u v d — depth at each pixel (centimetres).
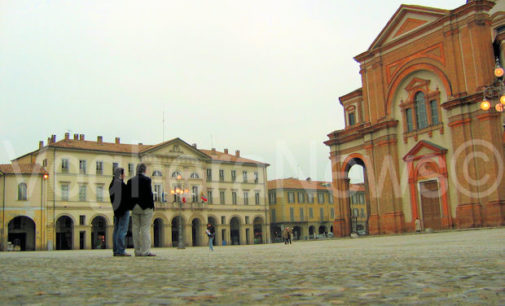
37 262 1117
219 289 490
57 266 923
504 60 3966
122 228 1405
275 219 8756
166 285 535
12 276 678
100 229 6750
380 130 4725
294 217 8738
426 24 4341
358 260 957
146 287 516
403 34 4625
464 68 4028
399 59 4619
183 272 723
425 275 588
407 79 4578
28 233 6144
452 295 414
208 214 7425
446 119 4191
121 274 698
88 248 6338
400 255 1114
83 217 6369
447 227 4075
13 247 5816
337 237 5206
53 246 6066
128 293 466
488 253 1034
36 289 507
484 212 3806
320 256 1223
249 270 745
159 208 6862
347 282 533
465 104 3969
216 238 7469
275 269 758
